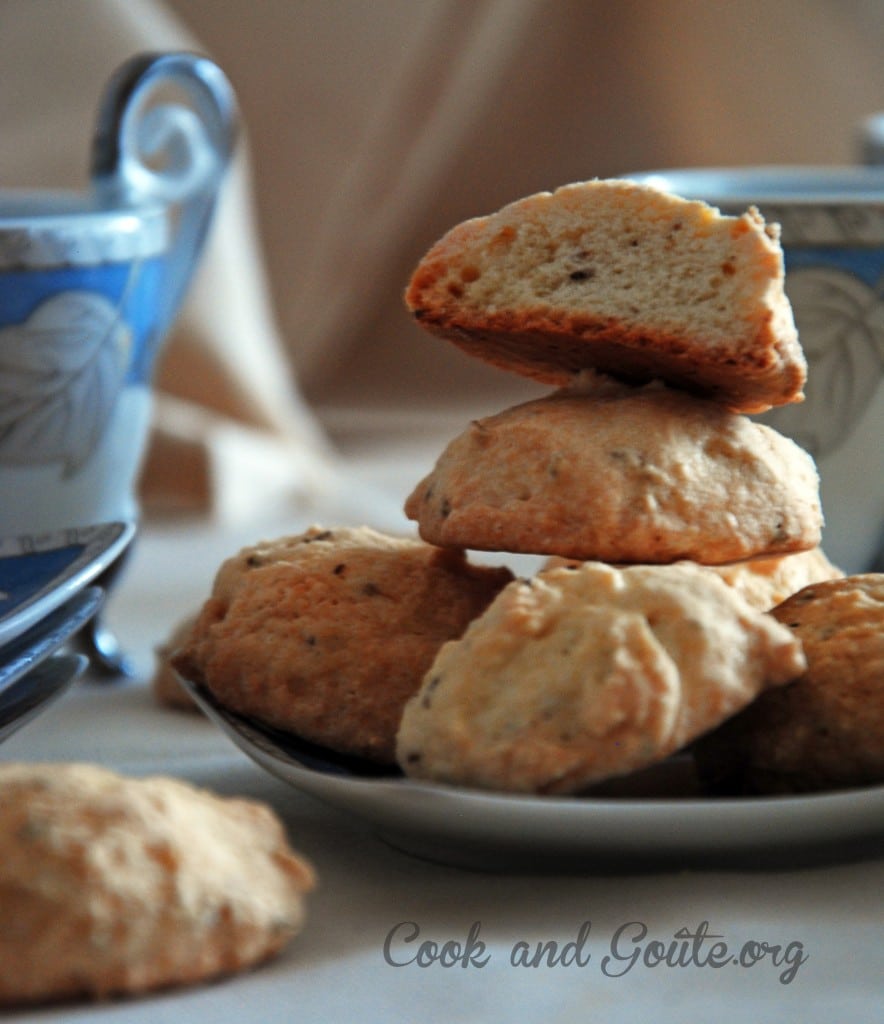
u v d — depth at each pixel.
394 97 1.04
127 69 0.51
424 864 0.35
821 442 0.45
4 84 0.85
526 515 0.36
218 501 0.67
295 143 1.04
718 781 0.36
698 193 0.45
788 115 1.02
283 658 0.37
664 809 0.33
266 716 0.38
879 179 0.52
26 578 0.39
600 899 0.34
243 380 0.78
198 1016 0.31
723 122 1.03
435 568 0.39
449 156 1.04
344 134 1.04
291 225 1.04
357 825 0.36
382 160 1.04
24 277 0.45
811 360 0.45
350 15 1.03
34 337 0.45
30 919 0.31
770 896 0.34
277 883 0.32
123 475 0.48
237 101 1.03
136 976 0.31
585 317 0.37
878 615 0.36
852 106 1.01
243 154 0.99
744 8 1.02
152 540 0.62
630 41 1.03
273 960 0.32
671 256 0.36
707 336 0.36
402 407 1.00
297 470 0.71
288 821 0.37
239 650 0.38
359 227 1.05
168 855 0.32
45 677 0.39
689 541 0.36
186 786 0.33
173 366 0.78
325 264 1.05
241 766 0.39
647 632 0.34
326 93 1.04
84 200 0.53
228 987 0.32
